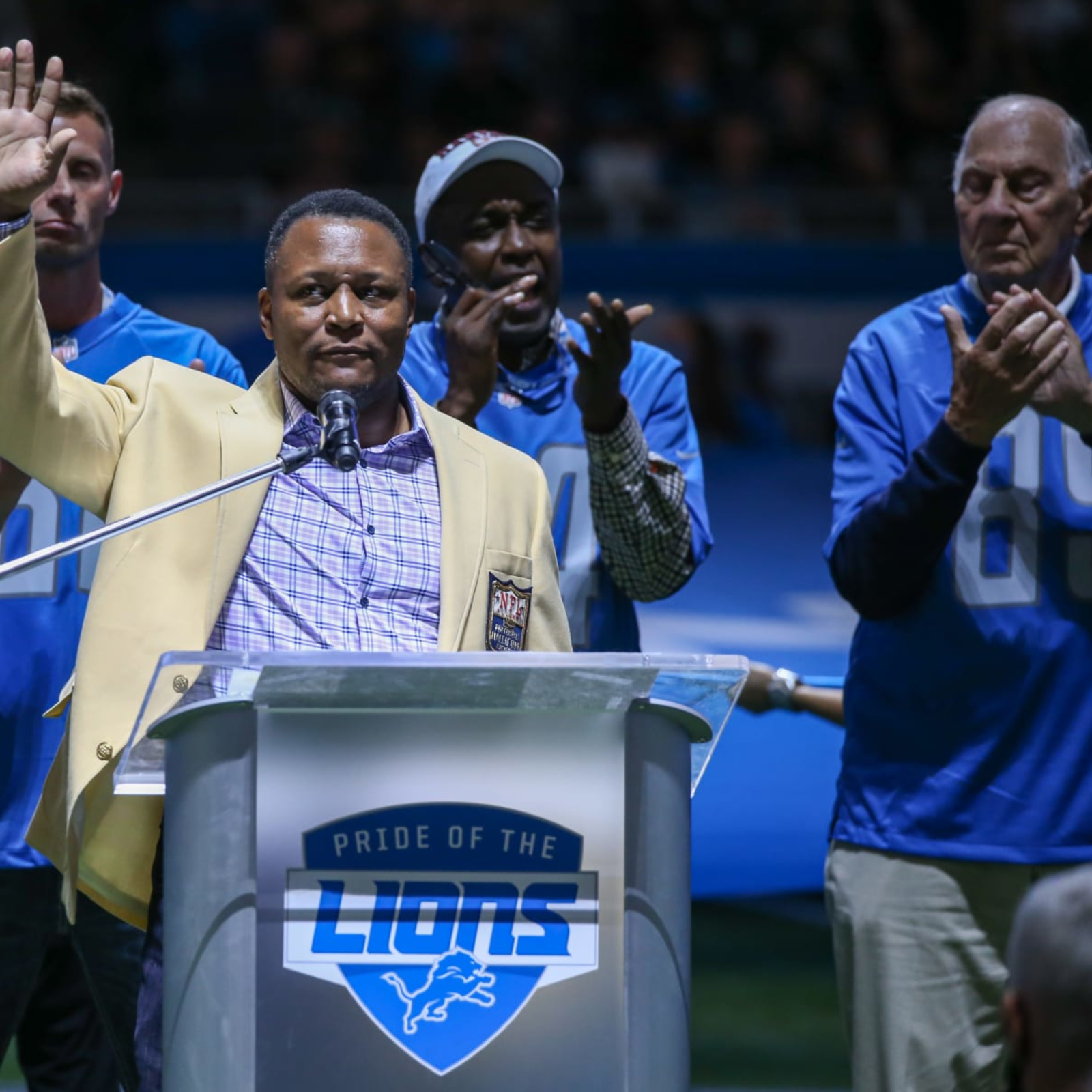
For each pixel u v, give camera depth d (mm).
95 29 40875
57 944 14656
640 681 9312
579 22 41844
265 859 9195
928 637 13516
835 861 13812
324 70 40656
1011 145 13969
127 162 39156
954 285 14602
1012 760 13320
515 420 15328
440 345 15609
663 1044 9453
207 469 11305
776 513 29500
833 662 25750
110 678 10844
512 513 11883
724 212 36312
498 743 9383
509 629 11578
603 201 35781
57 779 11453
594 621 15023
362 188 38125
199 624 10969
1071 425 13219
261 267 34125
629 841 9445
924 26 42000
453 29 41281
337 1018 9117
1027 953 6855
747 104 40812
